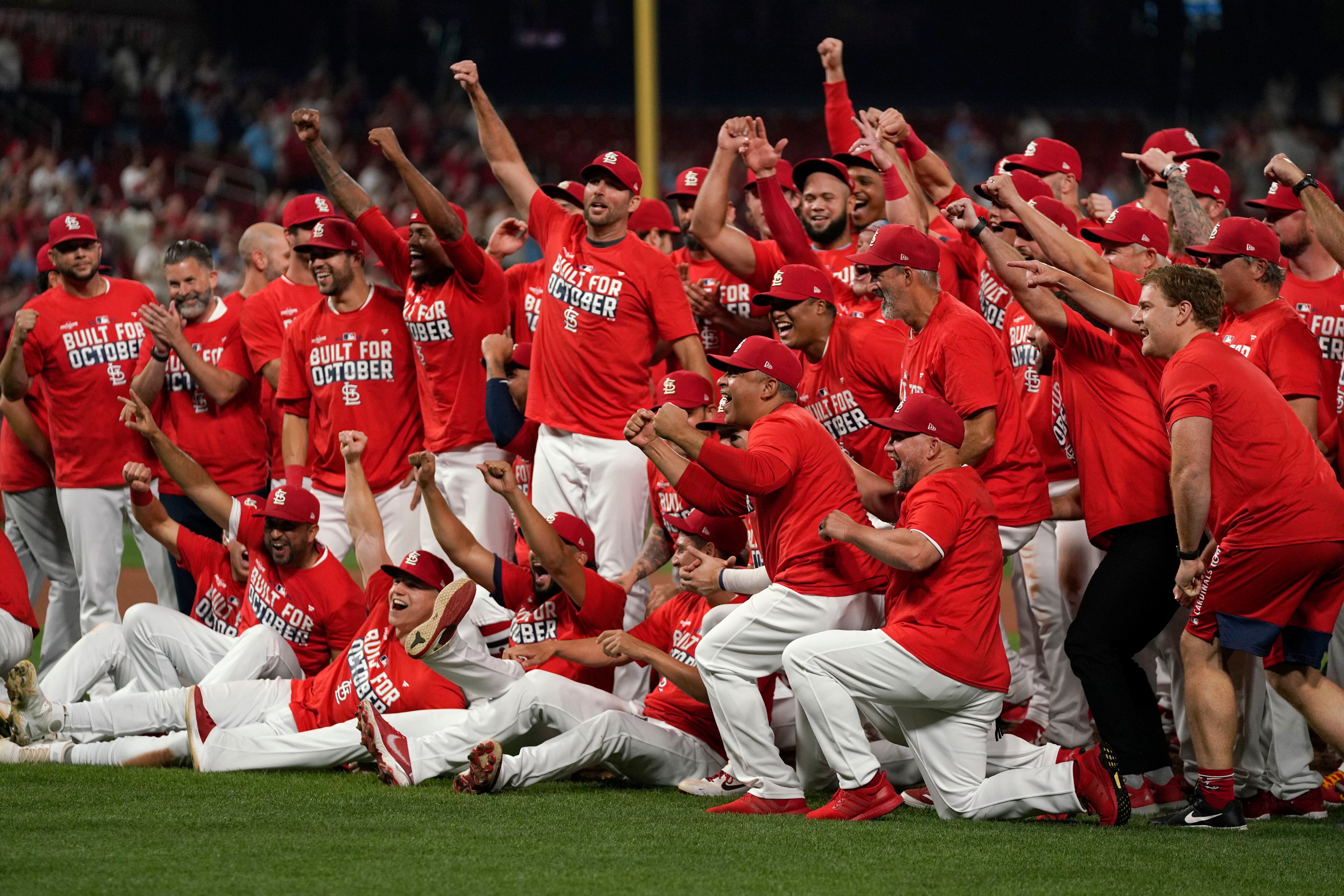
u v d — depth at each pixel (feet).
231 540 99.09
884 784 71.97
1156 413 75.56
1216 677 70.69
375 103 411.75
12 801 74.02
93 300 111.65
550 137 410.31
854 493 76.23
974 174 370.53
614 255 93.20
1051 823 70.90
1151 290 71.97
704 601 84.94
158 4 398.83
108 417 110.52
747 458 72.43
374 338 101.71
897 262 79.30
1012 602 162.61
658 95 387.75
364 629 87.10
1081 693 87.35
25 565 119.44
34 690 86.58
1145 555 74.54
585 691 80.74
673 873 59.57
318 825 68.28
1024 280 77.46
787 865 61.11
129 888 56.44
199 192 349.20
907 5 436.76
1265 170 79.36
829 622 74.33
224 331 112.68
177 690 89.92
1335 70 411.54
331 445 103.96
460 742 79.82
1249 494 69.05
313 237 100.07
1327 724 71.72
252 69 410.52
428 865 60.39
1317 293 87.92
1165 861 62.39
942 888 57.67
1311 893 57.36
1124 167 401.29
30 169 313.73
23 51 364.17
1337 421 87.51
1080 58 430.61
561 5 438.40
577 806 73.87
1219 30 415.23
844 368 87.97
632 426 76.38
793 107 437.17
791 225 90.74
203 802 73.82
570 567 83.56
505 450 99.86
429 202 94.58
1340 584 70.95
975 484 72.64
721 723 74.69
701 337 109.81
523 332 107.96
